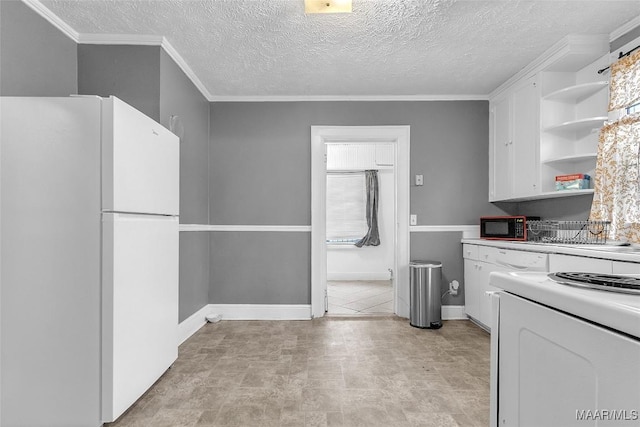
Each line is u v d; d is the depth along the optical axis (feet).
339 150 19.77
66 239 5.11
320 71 9.99
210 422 5.61
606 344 1.46
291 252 11.91
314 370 7.57
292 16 7.31
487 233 10.84
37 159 5.13
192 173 10.28
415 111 11.96
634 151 7.05
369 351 8.71
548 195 9.27
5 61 6.18
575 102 9.18
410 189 11.95
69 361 5.08
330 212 19.97
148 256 6.11
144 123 5.97
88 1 6.79
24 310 5.09
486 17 7.34
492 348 2.45
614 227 7.41
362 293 15.98
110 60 8.12
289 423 5.59
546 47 8.61
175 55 8.86
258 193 11.94
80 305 5.08
